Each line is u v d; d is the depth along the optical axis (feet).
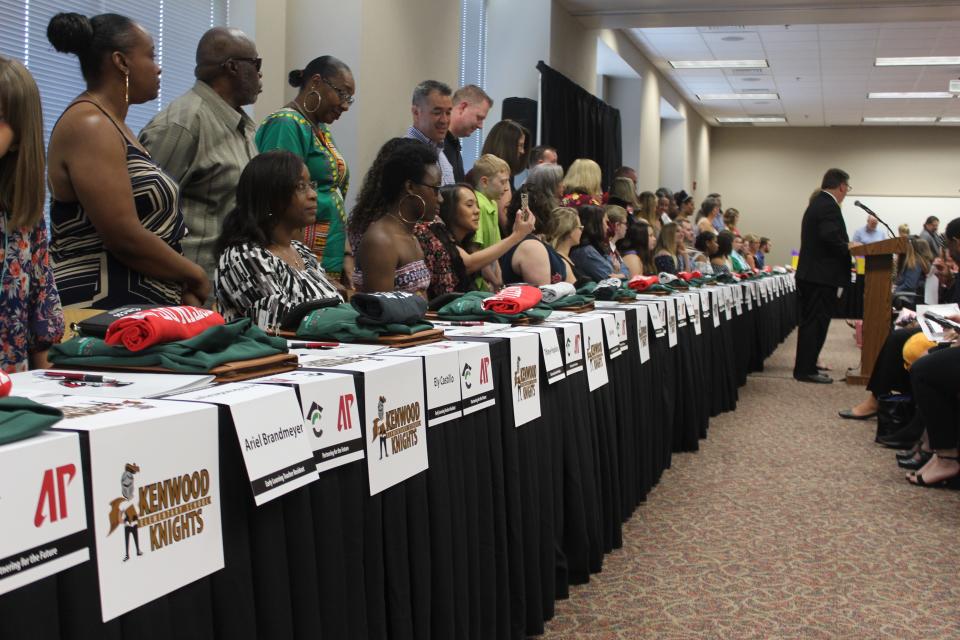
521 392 6.66
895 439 14.65
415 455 5.15
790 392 20.74
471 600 5.88
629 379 10.10
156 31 13.42
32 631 2.83
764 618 7.68
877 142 62.13
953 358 12.08
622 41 37.19
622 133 41.50
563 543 7.93
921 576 8.82
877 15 28.86
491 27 28.17
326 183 10.62
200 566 3.53
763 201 64.44
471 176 12.87
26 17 11.18
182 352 4.55
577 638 7.12
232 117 8.87
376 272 9.15
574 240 13.76
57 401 3.71
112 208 6.74
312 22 16.19
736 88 49.21
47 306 5.72
